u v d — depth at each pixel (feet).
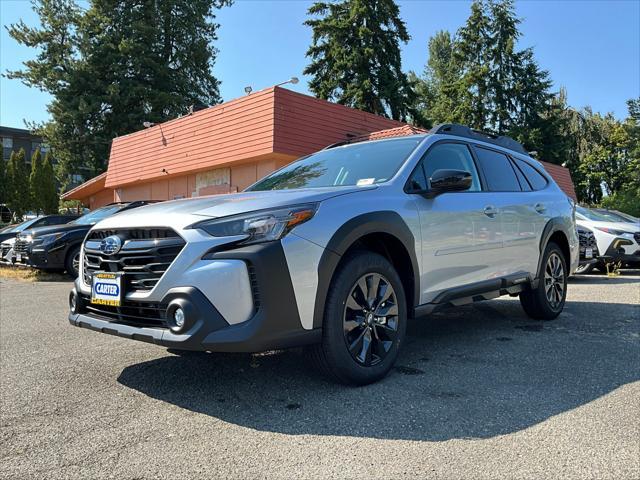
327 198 10.34
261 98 43.14
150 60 113.39
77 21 115.65
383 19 109.60
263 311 9.01
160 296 9.27
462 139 14.78
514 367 11.96
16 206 92.02
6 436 8.49
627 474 7.09
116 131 110.52
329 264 9.80
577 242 18.79
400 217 11.33
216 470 7.27
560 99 142.10
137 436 8.44
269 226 9.29
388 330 11.00
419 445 7.97
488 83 121.80
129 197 65.87
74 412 9.52
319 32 110.73
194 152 51.13
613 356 12.91
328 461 7.48
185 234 9.34
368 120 48.98
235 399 10.04
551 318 17.29
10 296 25.46
